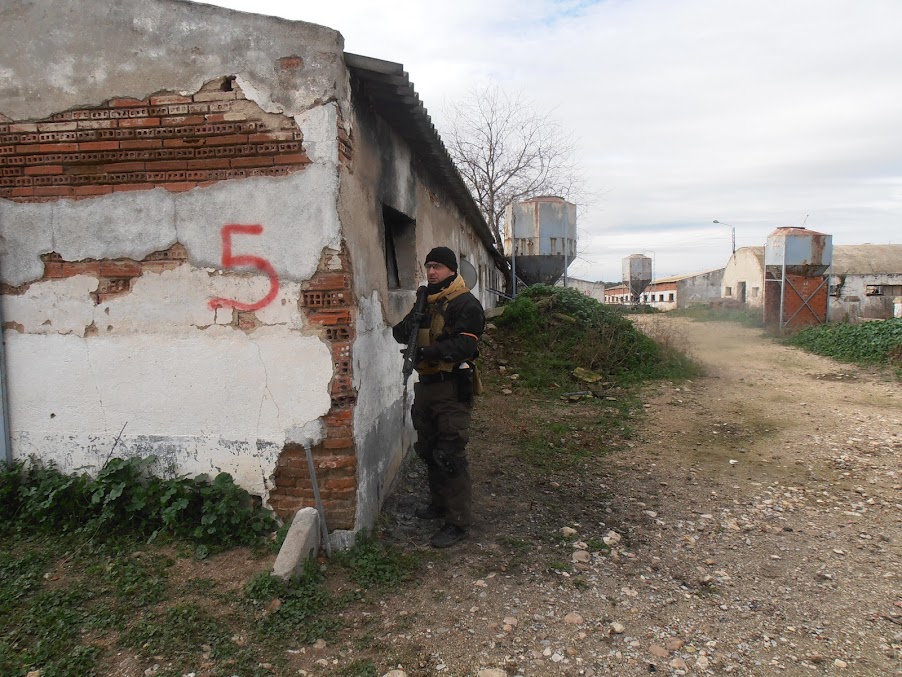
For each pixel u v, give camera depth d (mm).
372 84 3889
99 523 3613
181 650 2660
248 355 3654
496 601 3195
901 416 7375
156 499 3684
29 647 2641
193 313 3688
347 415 3602
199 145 3566
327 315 3562
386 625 2949
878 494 4859
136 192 3666
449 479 3869
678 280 41719
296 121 3469
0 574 3188
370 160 4148
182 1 3498
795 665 2715
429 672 2613
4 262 3814
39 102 3668
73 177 3713
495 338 10141
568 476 5262
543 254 16797
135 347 3762
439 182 7148
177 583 3180
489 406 7625
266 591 3061
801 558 3768
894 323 12180
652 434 6609
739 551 3865
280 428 3652
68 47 3621
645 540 4012
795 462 5695
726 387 9094
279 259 3572
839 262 27828
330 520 3641
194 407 3730
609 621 3037
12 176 3754
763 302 17547
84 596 3016
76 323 3797
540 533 4074
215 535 3576
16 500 3797
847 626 3023
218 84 3516
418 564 3568
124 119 3604
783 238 17016
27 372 3875
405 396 5320
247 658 2627
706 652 2801
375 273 4242
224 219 3602
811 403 8109
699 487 5039
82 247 3746
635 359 9758
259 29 3459
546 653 2764
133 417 3793
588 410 7562
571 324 10375
